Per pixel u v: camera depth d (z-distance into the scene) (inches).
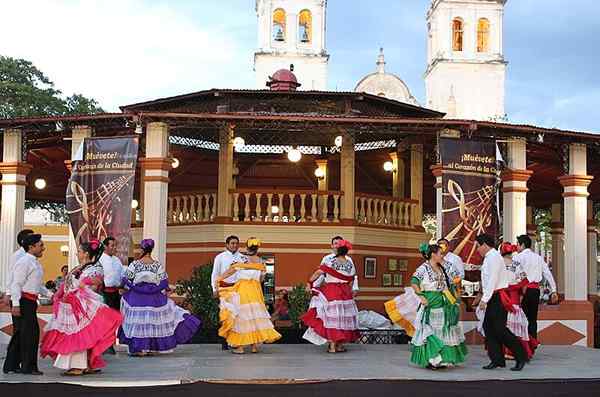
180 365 411.5
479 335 546.0
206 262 670.5
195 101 677.9
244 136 728.3
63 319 374.3
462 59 2642.7
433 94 2689.5
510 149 584.7
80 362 371.2
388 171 807.1
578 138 586.9
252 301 461.7
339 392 342.6
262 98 663.1
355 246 666.8
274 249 664.4
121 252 539.8
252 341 456.8
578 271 591.8
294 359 441.7
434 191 858.1
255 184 795.4
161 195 553.3
